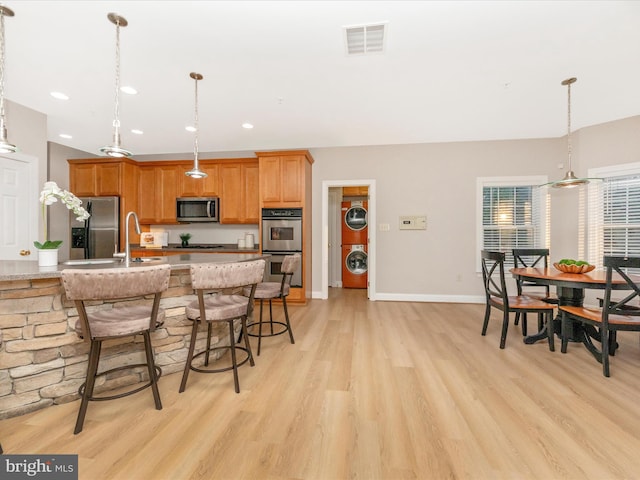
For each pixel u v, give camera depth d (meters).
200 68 2.49
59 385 1.80
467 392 1.93
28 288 1.71
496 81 2.71
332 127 3.88
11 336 1.66
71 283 1.42
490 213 4.45
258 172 4.76
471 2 1.77
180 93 2.93
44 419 1.64
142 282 1.56
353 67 2.47
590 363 2.37
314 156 4.82
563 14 1.86
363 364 2.35
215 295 2.46
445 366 2.31
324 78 2.65
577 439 1.49
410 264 4.62
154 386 1.73
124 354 2.02
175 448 1.42
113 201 4.62
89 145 4.59
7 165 3.14
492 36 2.08
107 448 1.42
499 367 2.29
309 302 4.55
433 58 2.35
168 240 5.35
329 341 2.87
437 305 4.34
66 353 1.82
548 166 4.28
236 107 3.25
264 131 4.02
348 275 5.92
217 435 1.52
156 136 4.20
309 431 1.55
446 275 4.55
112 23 1.94
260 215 4.42
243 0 1.75
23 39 2.10
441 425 1.60
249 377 2.14
